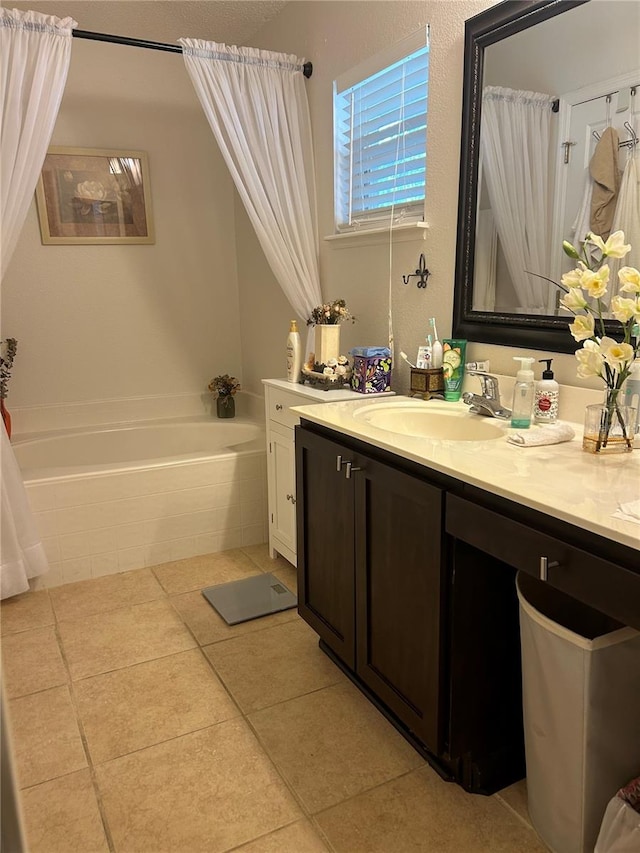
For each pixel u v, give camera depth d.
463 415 1.94
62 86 2.28
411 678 1.60
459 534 1.36
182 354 3.83
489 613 1.47
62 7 2.96
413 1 2.21
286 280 2.87
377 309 2.62
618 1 1.52
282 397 2.59
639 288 1.35
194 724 1.80
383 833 1.43
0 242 2.25
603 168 1.61
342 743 1.72
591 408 1.48
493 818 1.47
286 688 1.96
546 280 1.81
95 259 3.48
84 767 1.64
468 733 1.51
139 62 3.40
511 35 1.82
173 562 2.88
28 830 1.45
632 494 1.18
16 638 2.25
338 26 2.63
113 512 2.73
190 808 1.51
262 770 1.62
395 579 1.61
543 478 1.28
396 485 1.55
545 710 1.32
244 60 2.62
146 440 3.60
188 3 2.95
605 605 1.04
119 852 1.39
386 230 2.39
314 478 1.99
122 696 1.93
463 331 2.14
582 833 1.30
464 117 2.02
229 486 2.97
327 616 2.02
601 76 1.58
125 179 3.47
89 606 2.48
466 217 2.07
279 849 1.39
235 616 2.38
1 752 0.48
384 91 2.42
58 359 3.49
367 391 2.38
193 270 3.77
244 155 2.66
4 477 2.40
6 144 2.20
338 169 2.75
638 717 1.29
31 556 2.51
